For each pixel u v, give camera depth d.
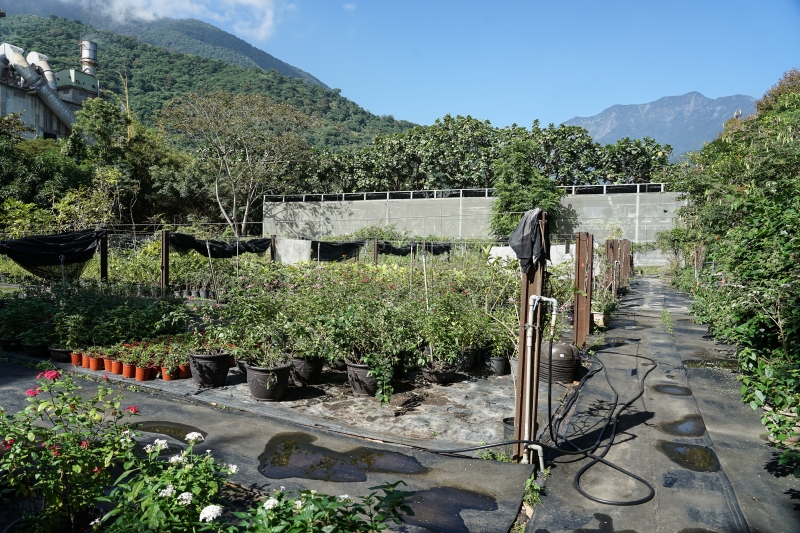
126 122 34.84
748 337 5.88
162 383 6.61
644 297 18.05
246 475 4.10
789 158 9.62
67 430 3.28
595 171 34.00
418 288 10.20
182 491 2.74
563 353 7.00
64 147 32.25
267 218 38.75
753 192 8.59
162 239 11.46
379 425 5.29
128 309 8.51
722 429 5.35
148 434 4.95
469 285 10.22
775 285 5.53
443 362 6.84
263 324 6.36
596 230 30.58
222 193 36.19
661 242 26.11
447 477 4.12
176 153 38.94
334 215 37.44
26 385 6.44
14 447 2.92
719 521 3.58
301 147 36.78
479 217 33.66
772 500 3.87
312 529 2.29
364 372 6.14
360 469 4.25
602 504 3.81
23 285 11.63
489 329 7.38
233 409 5.76
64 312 8.03
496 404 6.00
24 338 8.04
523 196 28.73
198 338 7.27
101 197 24.95
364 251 19.56
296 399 6.12
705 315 10.73
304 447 4.70
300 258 16.97
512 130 35.44
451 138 37.12
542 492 3.98
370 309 6.74
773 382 4.38
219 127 33.06
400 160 37.59
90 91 42.34
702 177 13.43
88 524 3.17
